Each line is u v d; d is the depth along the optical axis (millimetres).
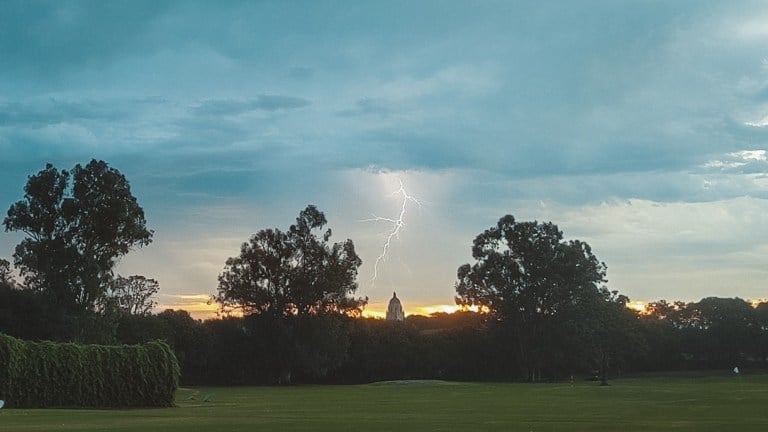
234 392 62969
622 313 97750
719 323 117062
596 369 103812
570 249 98188
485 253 103438
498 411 31500
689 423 23859
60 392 37406
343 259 95688
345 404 39562
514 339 101688
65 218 74125
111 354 38656
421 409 33656
